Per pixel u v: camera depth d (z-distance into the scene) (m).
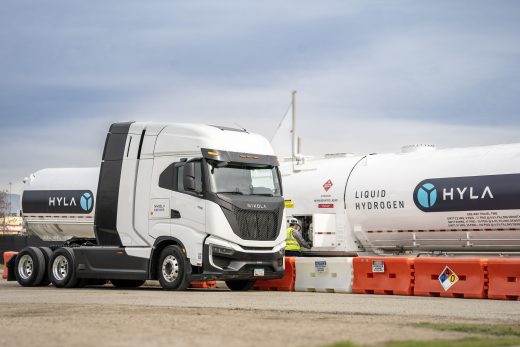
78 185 26.50
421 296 19.39
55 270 23.50
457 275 19.02
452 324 12.23
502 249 22.50
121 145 22.20
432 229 23.52
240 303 16.50
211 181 20.31
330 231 25.67
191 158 20.64
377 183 24.64
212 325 11.63
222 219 20.20
